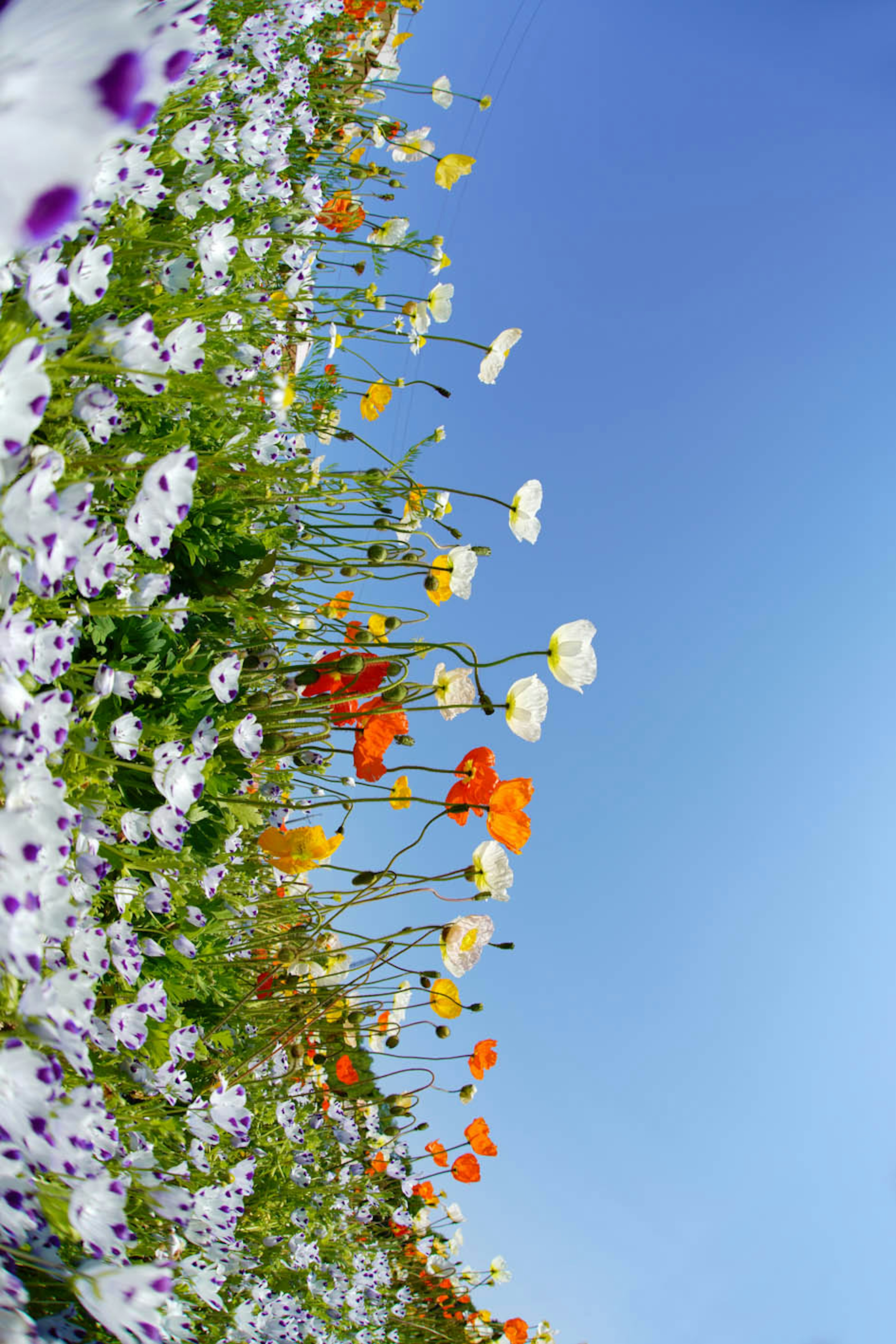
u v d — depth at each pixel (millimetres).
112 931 1195
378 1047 1731
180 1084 1231
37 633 993
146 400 1188
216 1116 1231
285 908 1492
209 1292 1177
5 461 869
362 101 2396
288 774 1516
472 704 1507
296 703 1391
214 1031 1422
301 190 1776
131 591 1205
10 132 345
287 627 1472
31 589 944
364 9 2354
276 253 1688
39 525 859
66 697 929
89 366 1064
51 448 1103
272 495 1466
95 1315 864
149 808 1226
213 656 1344
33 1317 968
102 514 1170
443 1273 2178
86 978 1126
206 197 1408
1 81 347
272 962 1443
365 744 1427
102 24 370
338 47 2320
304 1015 1518
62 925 898
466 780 1430
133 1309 850
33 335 1019
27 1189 856
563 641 1487
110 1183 883
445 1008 1577
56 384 1109
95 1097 909
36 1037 911
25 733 902
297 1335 1393
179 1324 1110
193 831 1317
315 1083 1704
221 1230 1173
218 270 1350
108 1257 904
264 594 1429
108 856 1201
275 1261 1560
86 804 1150
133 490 1182
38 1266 881
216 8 1669
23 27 354
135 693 1225
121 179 1129
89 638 1217
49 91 353
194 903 1330
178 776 1175
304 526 1594
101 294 1090
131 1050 1220
